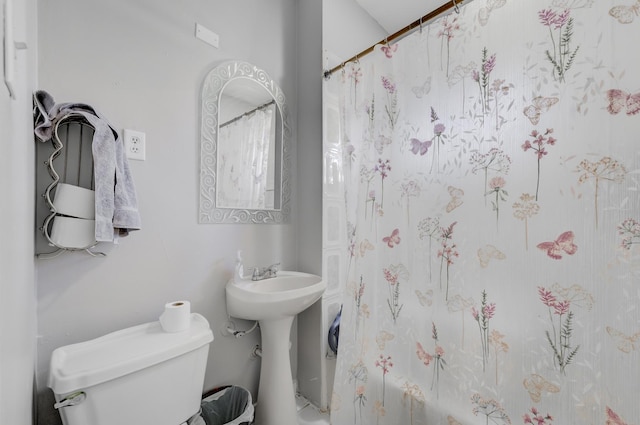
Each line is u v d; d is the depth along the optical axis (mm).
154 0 1181
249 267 1524
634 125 730
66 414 768
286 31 1729
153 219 1168
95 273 1021
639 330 725
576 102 816
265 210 1604
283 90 1709
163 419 936
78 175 981
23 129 621
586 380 800
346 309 1441
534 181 892
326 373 1637
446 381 1089
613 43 759
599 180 780
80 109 940
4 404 383
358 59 1419
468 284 1040
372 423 1290
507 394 942
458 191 1067
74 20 986
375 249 1328
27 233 691
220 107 1392
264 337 1421
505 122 951
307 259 1716
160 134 1189
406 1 1898
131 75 1113
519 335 921
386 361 1274
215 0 1387
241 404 1316
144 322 1137
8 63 388
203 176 1327
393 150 1271
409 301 1215
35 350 875
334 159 1702
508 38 944
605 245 772
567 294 832
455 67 1074
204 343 1031
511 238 939
